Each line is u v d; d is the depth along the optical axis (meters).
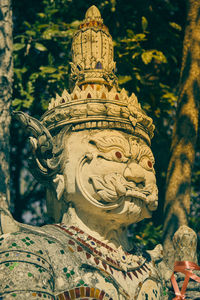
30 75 5.53
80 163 2.95
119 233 3.05
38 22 5.58
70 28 5.62
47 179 3.09
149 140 3.27
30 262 2.54
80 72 3.33
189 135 4.52
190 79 4.66
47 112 3.21
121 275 2.81
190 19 4.84
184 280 2.99
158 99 5.59
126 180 2.95
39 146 3.02
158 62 5.88
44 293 2.49
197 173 6.33
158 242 5.20
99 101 3.07
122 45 5.47
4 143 3.11
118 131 3.06
